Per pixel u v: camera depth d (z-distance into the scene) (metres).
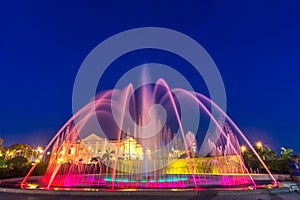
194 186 11.92
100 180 16.45
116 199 8.86
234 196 9.31
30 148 32.19
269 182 13.80
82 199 8.94
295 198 8.94
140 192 9.59
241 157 23.39
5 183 14.41
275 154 25.48
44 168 20.48
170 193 9.49
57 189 10.42
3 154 30.19
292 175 11.95
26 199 9.09
